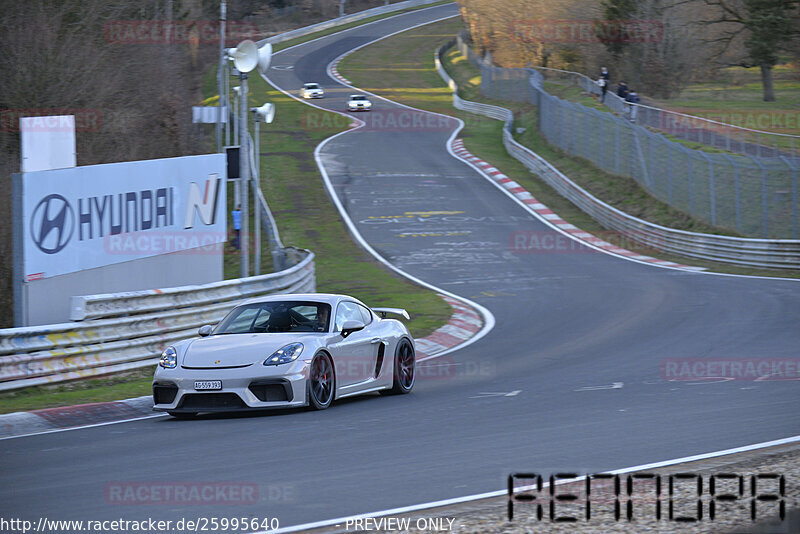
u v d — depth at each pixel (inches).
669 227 3452.3
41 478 677.3
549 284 2517.2
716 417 916.0
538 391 1112.8
